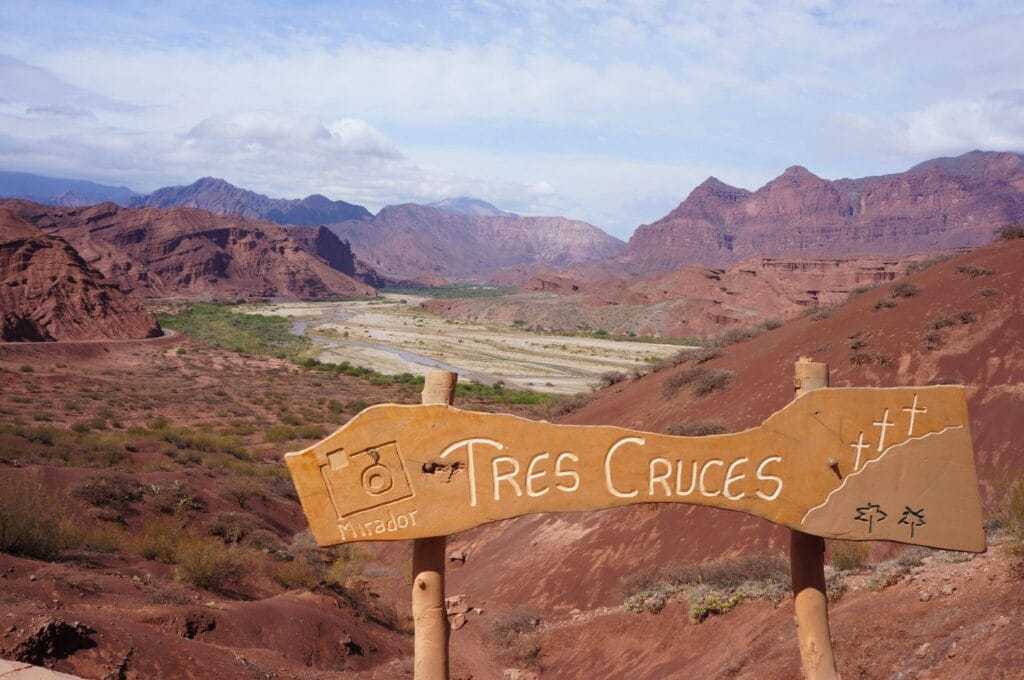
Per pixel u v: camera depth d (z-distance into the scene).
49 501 20.69
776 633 12.77
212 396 76.69
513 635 20.33
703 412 32.44
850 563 15.68
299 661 16.09
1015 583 9.84
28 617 11.53
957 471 6.41
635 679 15.08
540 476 6.14
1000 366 26.91
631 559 23.33
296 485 6.09
